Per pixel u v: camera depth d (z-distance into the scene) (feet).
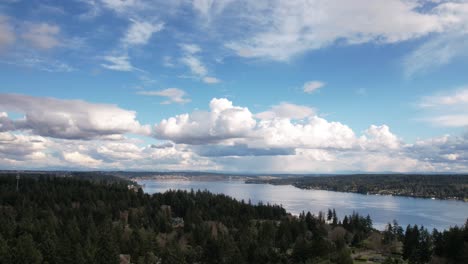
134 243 541.75
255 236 654.12
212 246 556.92
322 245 538.06
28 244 432.66
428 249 551.18
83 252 456.45
